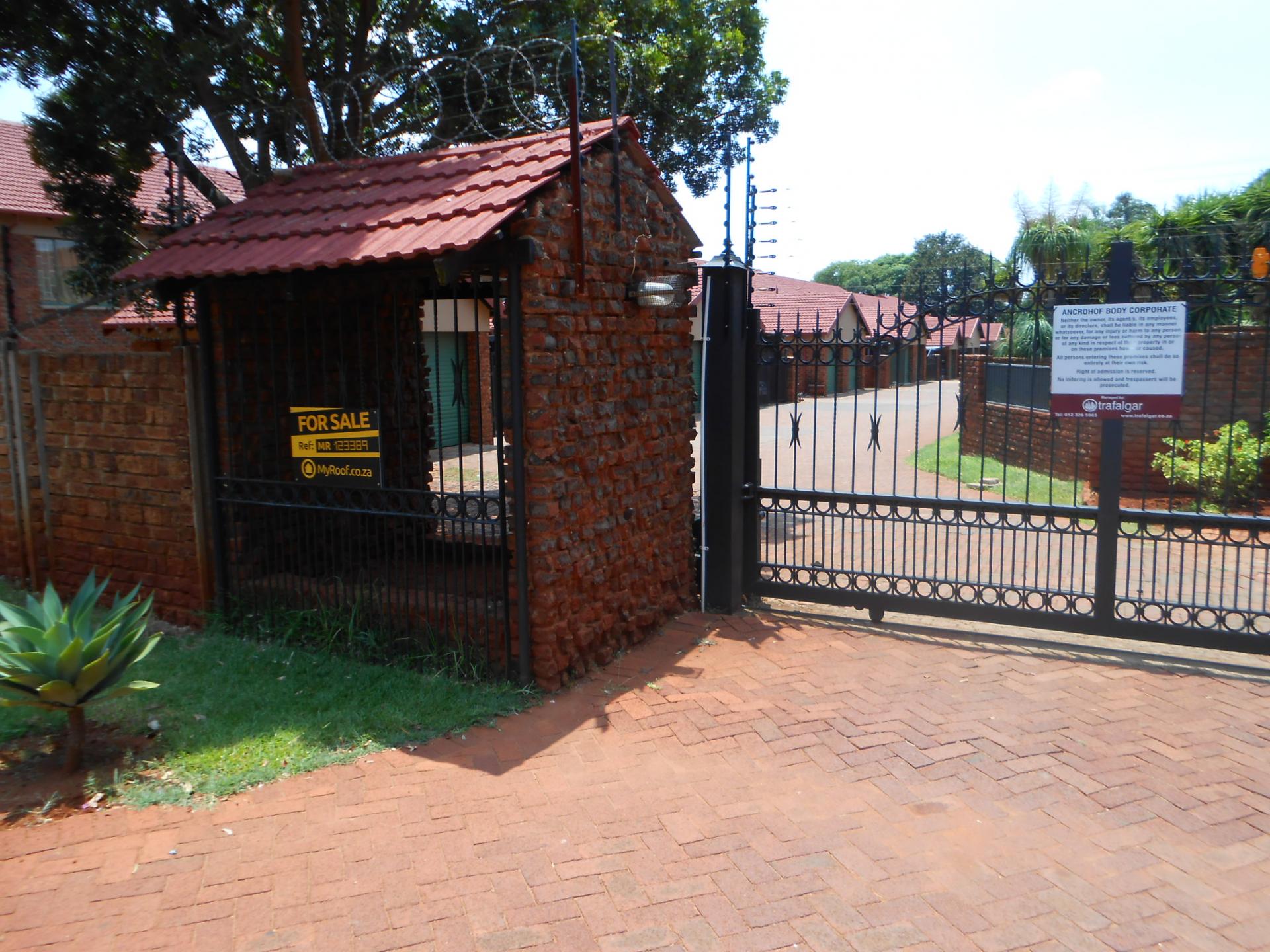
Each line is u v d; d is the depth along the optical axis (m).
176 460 6.51
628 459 6.02
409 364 7.61
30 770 4.50
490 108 10.84
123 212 8.99
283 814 4.07
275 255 5.38
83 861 3.71
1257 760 4.45
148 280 5.76
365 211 5.60
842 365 6.53
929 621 6.75
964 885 3.49
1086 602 7.00
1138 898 3.40
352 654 5.88
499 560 6.90
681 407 6.72
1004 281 7.41
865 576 6.59
